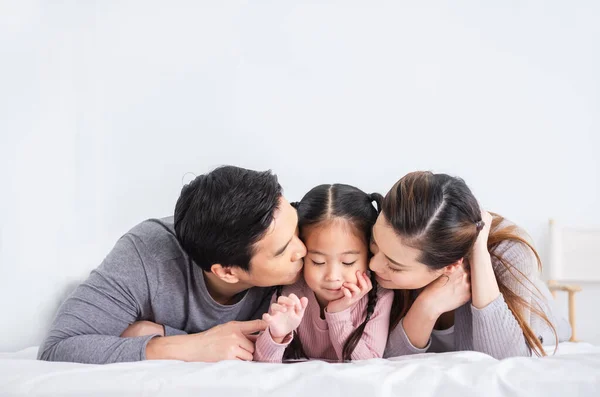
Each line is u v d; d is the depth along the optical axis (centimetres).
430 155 215
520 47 220
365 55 213
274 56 210
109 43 193
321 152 211
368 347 104
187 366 85
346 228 101
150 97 198
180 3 203
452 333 115
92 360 95
